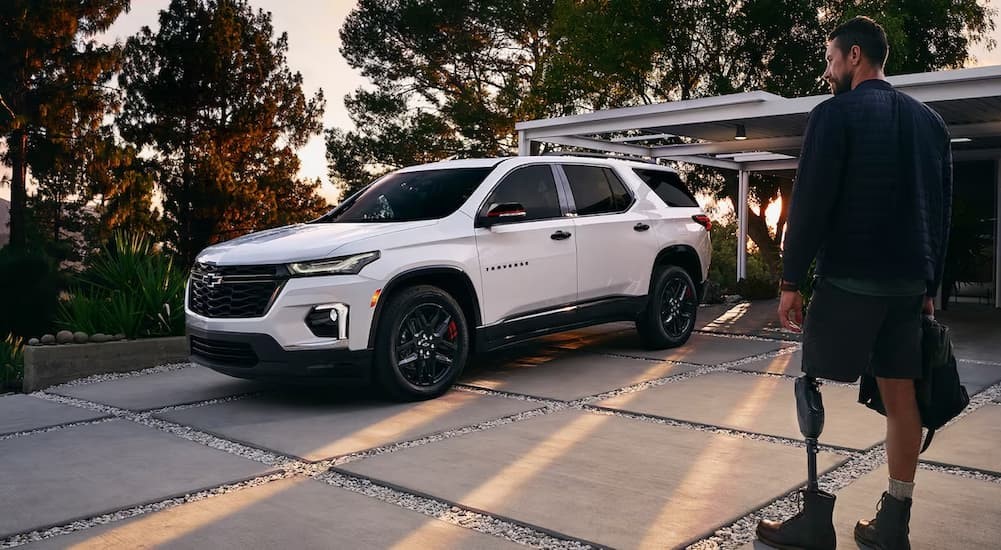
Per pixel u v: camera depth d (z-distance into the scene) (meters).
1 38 29.91
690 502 3.30
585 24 23.73
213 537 2.98
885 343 2.64
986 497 3.37
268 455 4.13
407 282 5.41
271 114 34.19
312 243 5.15
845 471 3.72
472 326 5.70
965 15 21.94
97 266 8.04
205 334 5.24
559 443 4.23
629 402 5.20
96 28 32.53
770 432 4.42
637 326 7.26
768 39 23.16
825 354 2.66
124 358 6.65
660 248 7.14
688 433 4.43
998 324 9.74
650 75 25.03
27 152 30.72
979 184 13.02
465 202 5.81
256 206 33.28
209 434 4.58
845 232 2.60
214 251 5.52
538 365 6.66
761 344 7.82
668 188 7.61
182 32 32.84
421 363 5.33
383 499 3.40
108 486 3.60
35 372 6.11
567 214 6.43
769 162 15.26
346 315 4.98
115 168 31.22
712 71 24.20
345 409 5.14
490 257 5.75
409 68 31.64
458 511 3.25
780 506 3.28
